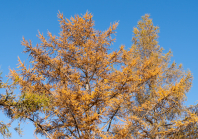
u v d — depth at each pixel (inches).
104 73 398.6
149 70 364.5
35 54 351.3
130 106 359.9
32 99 281.9
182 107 387.2
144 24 597.3
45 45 386.3
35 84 354.3
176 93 363.6
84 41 441.4
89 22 438.6
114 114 343.0
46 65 368.5
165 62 517.3
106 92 319.3
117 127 318.3
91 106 331.6
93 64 369.7
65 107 307.9
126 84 338.6
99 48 416.5
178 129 344.2
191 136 337.4
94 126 308.0
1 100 272.7
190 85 437.4
